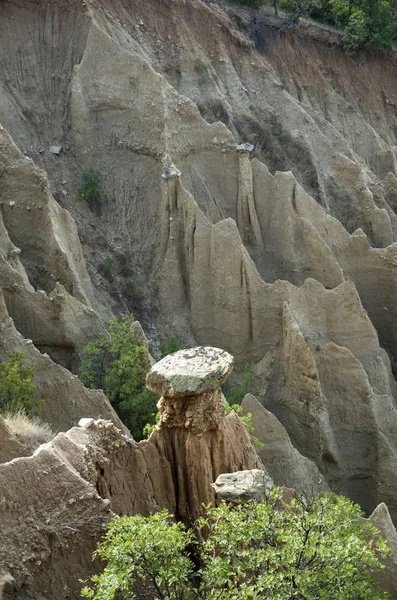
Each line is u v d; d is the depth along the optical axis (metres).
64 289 30.38
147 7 44.62
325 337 33.91
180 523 13.91
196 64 44.78
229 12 50.09
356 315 34.25
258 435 26.73
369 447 31.00
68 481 14.55
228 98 45.47
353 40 55.25
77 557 14.27
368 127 52.78
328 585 12.94
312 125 46.94
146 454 16.55
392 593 18.67
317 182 44.69
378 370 34.12
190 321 36.22
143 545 13.04
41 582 13.82
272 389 33.12
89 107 39.66
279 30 51.59
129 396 28.58
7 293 29.84
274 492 14.80
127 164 38.91
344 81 54.91
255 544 13.70
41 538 13.94
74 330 30.06
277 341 34.16
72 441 15.40
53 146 38.97
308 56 52.72
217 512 14.23
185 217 36.47
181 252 36.78
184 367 16.50
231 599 12.66
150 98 38.78
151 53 43.62
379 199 46.91
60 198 37.62
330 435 30.72
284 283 34.03
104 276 36.22
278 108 46.97
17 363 24.72
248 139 44.31
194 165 39.28
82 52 40.97
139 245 37.75
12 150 33.53
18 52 40.44
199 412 16.41
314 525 13.61
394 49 59.12
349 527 14.09
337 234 39.62
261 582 12.61
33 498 14.17
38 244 33.00
